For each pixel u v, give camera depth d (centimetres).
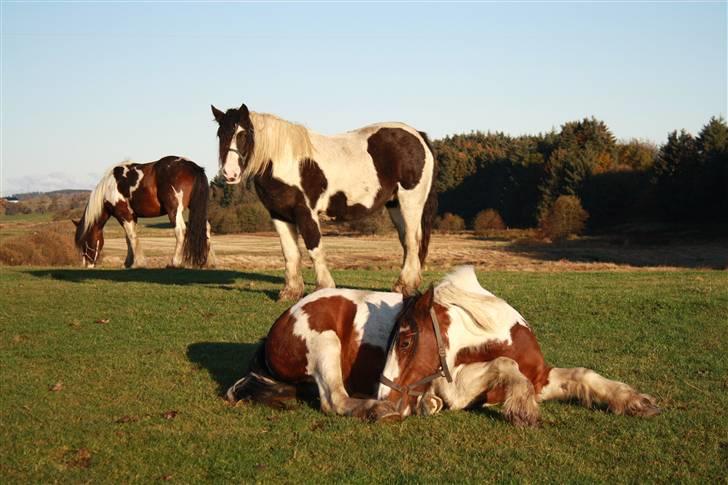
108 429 657
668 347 992
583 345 1007
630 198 7025
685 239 5466
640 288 1516
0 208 10181
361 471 554
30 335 1082
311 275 1831
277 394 718
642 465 567
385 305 702
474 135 12800
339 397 669
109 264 2738
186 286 1568
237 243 5209
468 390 662
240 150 1240
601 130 8838
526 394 640
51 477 549
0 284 1633
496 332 673
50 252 2873
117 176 2036
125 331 1105
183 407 725
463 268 716
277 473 555
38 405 734
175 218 2005
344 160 1330
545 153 8881
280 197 1291
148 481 544
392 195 1406
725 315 1200
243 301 1355
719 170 6125
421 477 540
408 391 641
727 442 617
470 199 9881
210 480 547
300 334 700
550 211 6519
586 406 701
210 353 960
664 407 716
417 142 1403
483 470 555
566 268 2347
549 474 548
